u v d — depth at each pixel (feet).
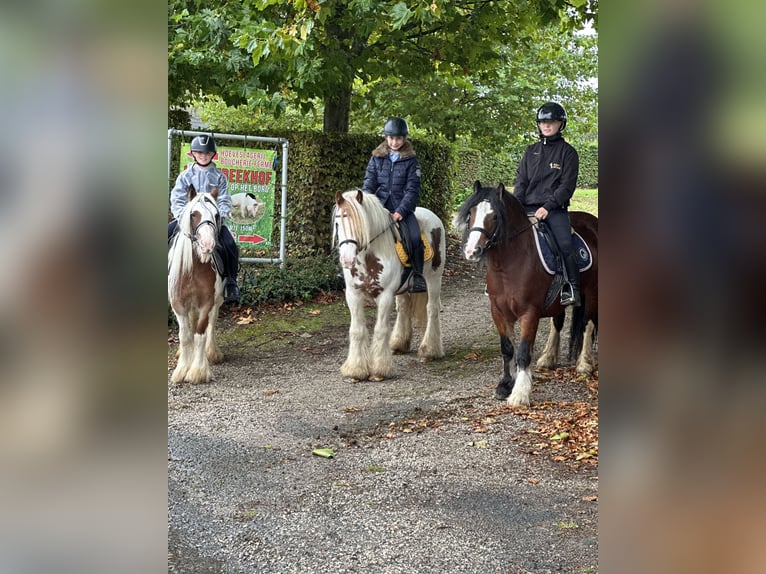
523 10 31.07
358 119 45.16
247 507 12.87
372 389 21.36
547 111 19.44
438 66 35.42
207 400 20.33
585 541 11.14
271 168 32.65
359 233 20.86
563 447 15.72
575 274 19.29
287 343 27.22
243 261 32.91
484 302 33.35
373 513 12.53
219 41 28.40
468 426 17.56
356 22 28.60
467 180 62.59
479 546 11.11
